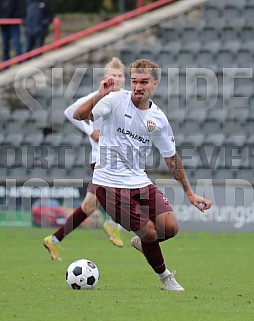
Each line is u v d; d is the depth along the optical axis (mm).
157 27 78312
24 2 76062
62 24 98688
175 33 77875
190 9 79188
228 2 78875
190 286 30484
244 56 73750
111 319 22266
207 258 41812
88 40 78625
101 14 104438
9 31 75812
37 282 31125
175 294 27812
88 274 28969
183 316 23000
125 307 24484
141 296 27094
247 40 76000
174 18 78938
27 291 28328
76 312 23438
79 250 45688
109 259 40969
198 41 77000
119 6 94438
